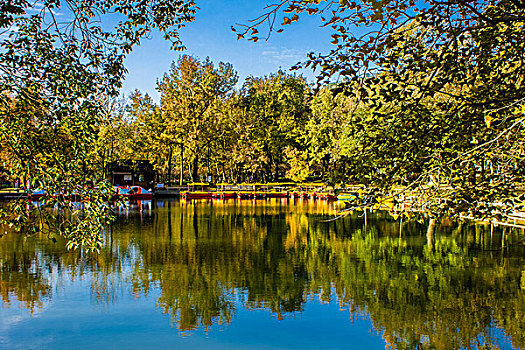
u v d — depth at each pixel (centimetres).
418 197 550
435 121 542
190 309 1096
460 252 1772
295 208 3966
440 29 482
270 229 2502
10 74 559
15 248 1823
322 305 1125
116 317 1036
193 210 3731
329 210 3738
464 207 514
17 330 955
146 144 6131
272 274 1438
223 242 2052
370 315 1061
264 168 6762
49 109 583
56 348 868
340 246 1941
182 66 5862
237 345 889
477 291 1233
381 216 3147
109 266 1534
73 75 593
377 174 543
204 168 8081
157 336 931
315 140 5553
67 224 593
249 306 1126
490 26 470
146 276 1409
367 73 497
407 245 1948
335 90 477
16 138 539
